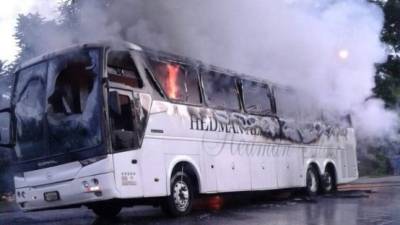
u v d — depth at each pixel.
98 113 9.04
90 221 10.60
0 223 10.68
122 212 12.62
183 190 10.62
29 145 9.73
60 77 9.61
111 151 8.98
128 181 9.18
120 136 9.19
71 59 9.55
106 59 9.24
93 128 9.05
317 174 15.87
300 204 13.30
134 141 9.43
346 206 12.20
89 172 8.98
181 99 10.77
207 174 11.21
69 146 9.23
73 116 9.30
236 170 12.17
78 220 10.98
